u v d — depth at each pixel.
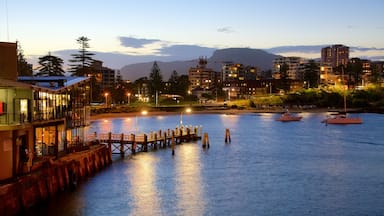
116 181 54.25
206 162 70.31
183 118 180.25
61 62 170.38
